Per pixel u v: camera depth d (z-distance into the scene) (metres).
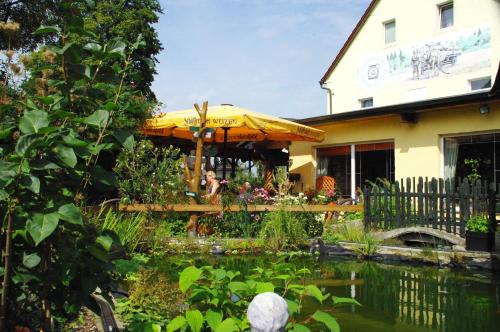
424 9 17.09
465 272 6.97
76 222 1.96
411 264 7.80
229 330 2.12
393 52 18.06
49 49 2.35
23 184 1.90
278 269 3.01
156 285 3.89
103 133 2.27
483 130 11.43
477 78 15.45
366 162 14.33
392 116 13.44
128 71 2.70
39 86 2.53
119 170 8.14
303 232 9.29
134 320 3.35
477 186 8.54
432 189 9.25
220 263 7.04
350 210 10.17
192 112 12.62
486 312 4.42
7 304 2.16
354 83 19.45
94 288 2.19
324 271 6.95
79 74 2.44
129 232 6.86
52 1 13.37
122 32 25.12
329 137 15.23
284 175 10.67
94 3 2.56
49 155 2.01
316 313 2.40
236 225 9.50
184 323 2.26
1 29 2.86
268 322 1.72
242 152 16.58
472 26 15.63
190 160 11.85
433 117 12.50
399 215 9.66
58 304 2.24
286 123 12.25
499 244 8.59
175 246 8.02
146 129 11.04
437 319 4.17
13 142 2.26
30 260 2.04
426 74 16.92
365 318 4.18
